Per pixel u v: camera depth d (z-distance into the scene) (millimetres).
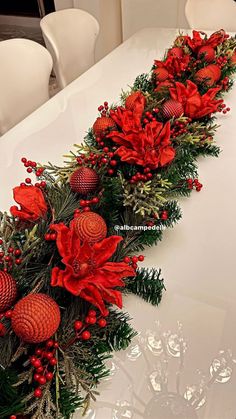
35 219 825
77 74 2416
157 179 1003
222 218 1044
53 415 616
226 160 1260
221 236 993
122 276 707
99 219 785
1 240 783
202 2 2721
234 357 738
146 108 1227
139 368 723
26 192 839
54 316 621
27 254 754
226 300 841
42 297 640
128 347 752
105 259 706
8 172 1224
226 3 2699
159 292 832
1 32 5113
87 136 1271
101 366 695
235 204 1090
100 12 3301
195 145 1205
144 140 1011
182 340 766
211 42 1711
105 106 1306
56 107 1586
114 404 674
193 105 1253
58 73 2254
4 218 818
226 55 1691
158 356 740
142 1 3332
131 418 656
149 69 1907
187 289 863
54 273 655
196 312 817
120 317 770
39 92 1948
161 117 1233
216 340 766
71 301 732
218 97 1562
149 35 2336
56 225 722
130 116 1134
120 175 975
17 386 626
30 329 604
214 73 1496
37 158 1293
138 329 784
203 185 1153
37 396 594
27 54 1854
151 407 668
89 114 1541
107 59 2018
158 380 705
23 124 1469
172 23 3465
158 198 947
